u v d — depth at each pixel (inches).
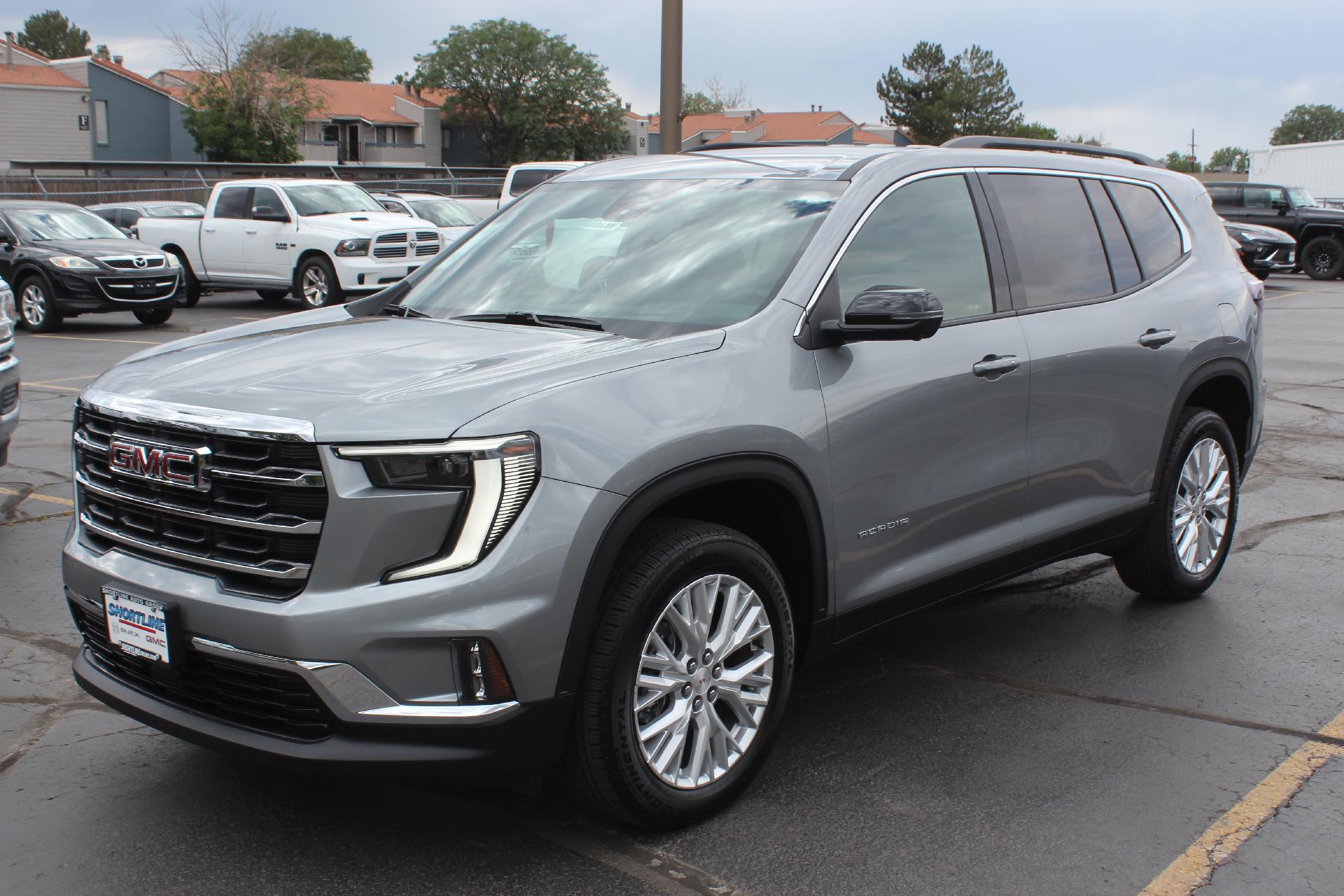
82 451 133.6
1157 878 123.8
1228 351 208.4
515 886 121.6
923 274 160.4
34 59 2409.0
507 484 114.7
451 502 113.6
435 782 143.9
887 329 139.6
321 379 125.6
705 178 172.2
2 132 2191.2
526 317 154.0
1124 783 145.0
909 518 155.0
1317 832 133.4
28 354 559.2
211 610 116.7
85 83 2297.0
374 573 112.7
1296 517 274.7
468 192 1422.2
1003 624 204.1
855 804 139.2
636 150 3604.8
